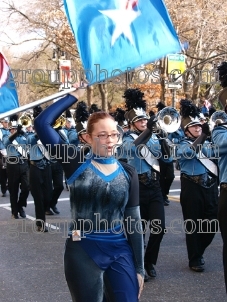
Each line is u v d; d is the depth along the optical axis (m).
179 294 4.90
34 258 6.26
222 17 20.00
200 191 5.60
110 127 3.07
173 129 5.14
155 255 5.34
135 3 3.71
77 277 3.00
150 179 5.36
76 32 3.58
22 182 8.92
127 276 3.01
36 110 8.19
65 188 12.94
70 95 3.25
